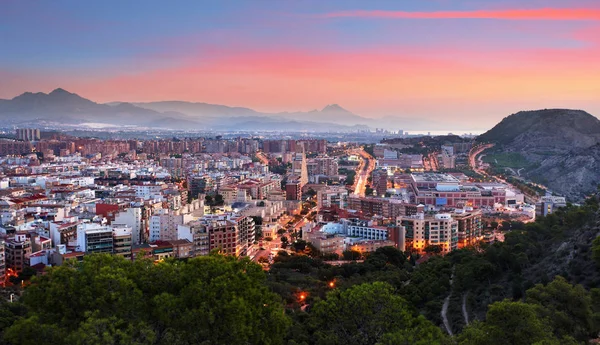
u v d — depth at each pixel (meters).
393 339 194.12
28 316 198.12
